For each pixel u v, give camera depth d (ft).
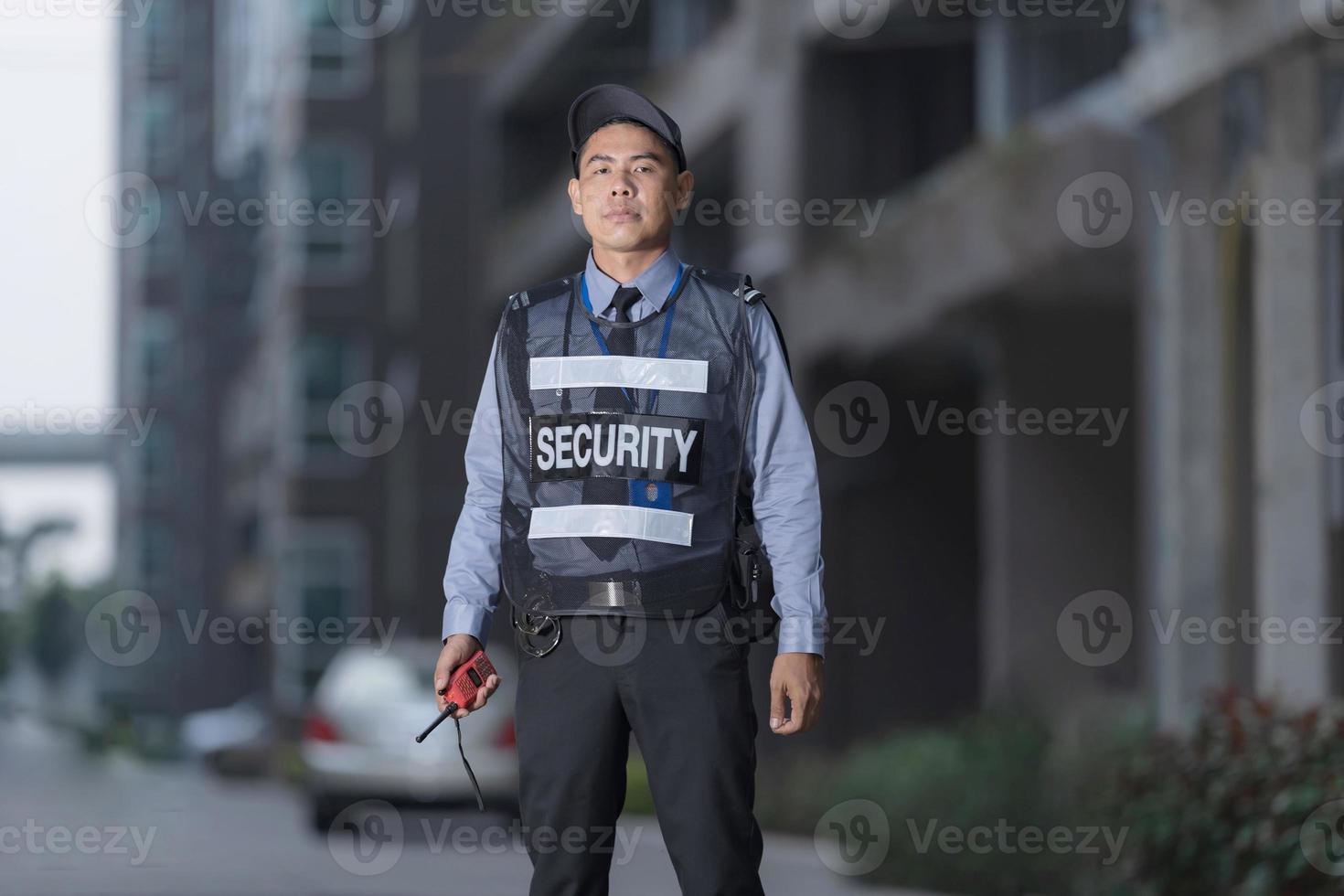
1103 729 31.42
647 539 11.25
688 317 11.53
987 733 34.14
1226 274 35.91
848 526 62.75
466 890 28.55
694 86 72.08
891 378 62.54
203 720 113.50
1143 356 39.42
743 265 65.31
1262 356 33.40
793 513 11.57
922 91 59.98
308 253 119.55
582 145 11.85
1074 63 47.09
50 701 266.98
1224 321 35.96
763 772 48.03
